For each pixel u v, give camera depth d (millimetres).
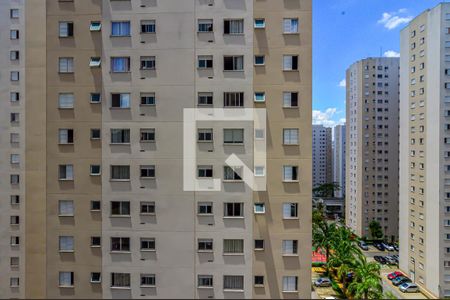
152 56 16703
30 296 16844
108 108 16766
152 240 16641
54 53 16922
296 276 16281
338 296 27500
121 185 16703
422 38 37469
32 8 16984
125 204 16781
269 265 16344
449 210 33812
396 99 60156
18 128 24844
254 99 16359
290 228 16312
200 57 16578
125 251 16641
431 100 35562
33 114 16984
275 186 16375
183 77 16578
